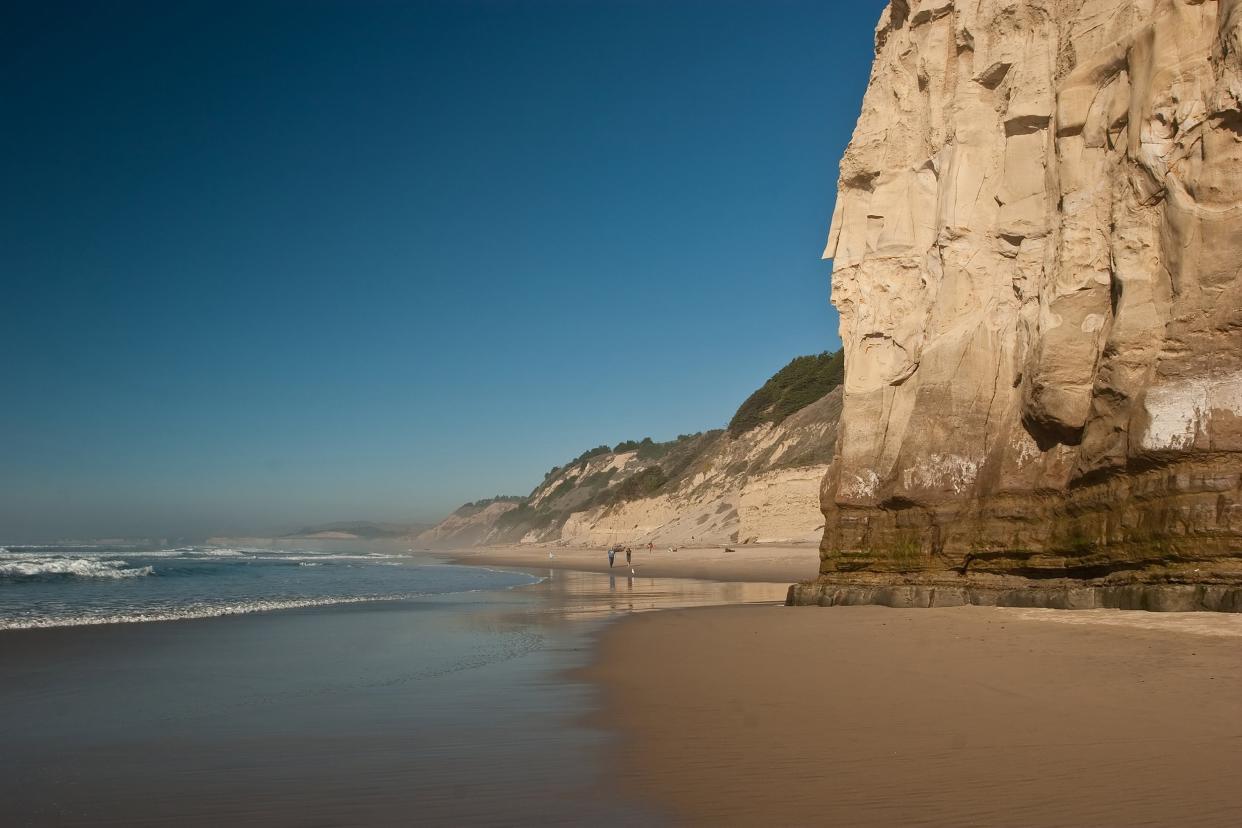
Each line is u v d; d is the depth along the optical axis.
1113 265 14.20
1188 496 12.11
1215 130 12.62
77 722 8.37
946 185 18.58
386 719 8.30
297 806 5.49
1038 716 7.12
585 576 44.88
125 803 5.64
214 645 14.61
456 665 12.11
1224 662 8.69
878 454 19.33
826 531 20.17
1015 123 17.44
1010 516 15.72
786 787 5.50
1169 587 11.95
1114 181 14.73
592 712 8.40
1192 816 4.56
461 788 5.80
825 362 85.56
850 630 13.63
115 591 29.98
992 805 4.91
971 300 17.89
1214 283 12.35
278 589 32.19
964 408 17.22
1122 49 14.96
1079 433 14.85
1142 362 13.28
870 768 5.83
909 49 20.69
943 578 16.69
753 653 12.00
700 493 87.44
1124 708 7.20
